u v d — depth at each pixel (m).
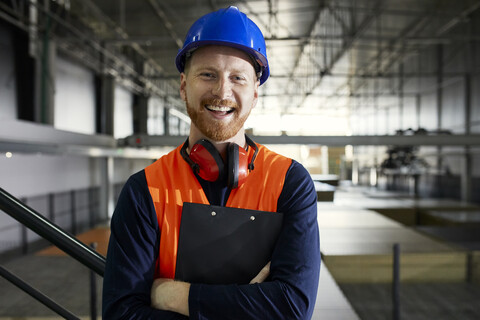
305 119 27.67
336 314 2.62
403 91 18.50
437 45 14.59
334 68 18.17
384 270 4.86
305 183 0.83
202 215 0.76
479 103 11.66
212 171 0.78
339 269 4.80
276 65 17.97
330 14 10.51
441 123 14.49
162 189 0.80
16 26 7.79
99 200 11.34
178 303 0.72
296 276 0.74
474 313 4.07
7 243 6.59
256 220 0.77
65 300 3.97
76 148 7.22
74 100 10.93
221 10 0.79
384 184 21.23
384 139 8.31
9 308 3.74
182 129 25.23
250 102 0.81
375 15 9.95
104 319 0.76
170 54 15.14
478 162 12.03
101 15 8.90
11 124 5.26
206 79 0.78
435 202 11.90
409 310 4.15
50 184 8.84
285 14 11.27
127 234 0.78
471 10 10.81
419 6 10.83
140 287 0.75
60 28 9.20
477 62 11.59
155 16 10.93
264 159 0.86
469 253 4.96
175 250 0.77
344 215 7.16
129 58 14.58
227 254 0.75
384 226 6.34
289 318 0.72
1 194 0.97
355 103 25.45
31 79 8.06
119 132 15.07
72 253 0.96
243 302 0.70
